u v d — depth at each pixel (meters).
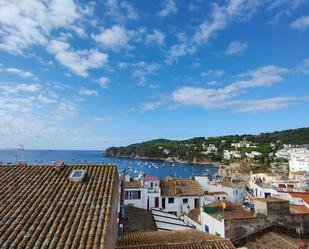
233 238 27.53
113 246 17.39
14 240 11.31
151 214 42.00
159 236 23.16
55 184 16.36
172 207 59.41
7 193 15.17
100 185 16.36
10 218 12.76
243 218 28.27
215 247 19.48
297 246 22.92
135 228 31.36
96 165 19.36
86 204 14.17
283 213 28.67
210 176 156.88
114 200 17.38
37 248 10.94
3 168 18.73
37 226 12.33
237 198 69.50
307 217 28.86
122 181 43.59
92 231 12.08
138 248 19.03
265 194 68.75
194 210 47.44
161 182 66.19
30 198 14.67
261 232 27.33
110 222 14.20
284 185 77.69
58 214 13.25
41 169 18.73
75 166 19.16
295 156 178.75
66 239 11.58
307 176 116.81
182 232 24.81
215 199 61.34
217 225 30.41
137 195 56.72
